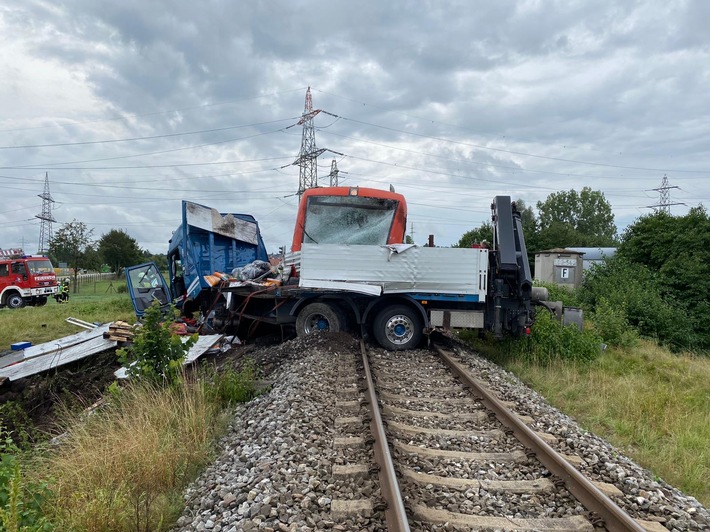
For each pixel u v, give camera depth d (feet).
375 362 30.81
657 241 87.20
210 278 46.29
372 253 35.04
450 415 22.18
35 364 35.65
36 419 29.45
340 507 13.48
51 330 61.00
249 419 21.25
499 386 26.71
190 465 17.48
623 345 50.19
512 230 35.29
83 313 75.56
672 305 73.92
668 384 35.86
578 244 212.23
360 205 40.78
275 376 28.60
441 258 34.96
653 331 68.44
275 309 38.93
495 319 35.35
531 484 15.70
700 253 81.92
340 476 15.35
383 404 22.47
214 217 50.67
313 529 12.60
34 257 110.42
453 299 35.06
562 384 31.73
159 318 24.97
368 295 35.40
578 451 18.75
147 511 13.56
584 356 37.73
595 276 85.87
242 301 43.34
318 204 40.96
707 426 24.90
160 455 16.81
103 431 19.38
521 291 35.24
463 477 16.15
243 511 13.35
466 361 31.99
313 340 33.37
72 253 151.23
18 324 63.26
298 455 16.42
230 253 52.34
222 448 19.20
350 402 22.39
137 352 24.23
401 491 14.37
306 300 37.40
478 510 14.17
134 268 51.39
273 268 44.70
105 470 16.10
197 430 19.85
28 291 104.88
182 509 14.79
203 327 45.16
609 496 15.37
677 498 16.12
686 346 68.54
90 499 14.44
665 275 82.28
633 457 20.84
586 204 303.07
